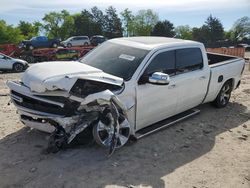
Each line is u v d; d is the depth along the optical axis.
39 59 29.67
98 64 6.14
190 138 6.44
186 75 6.77
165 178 4.91
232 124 7.43
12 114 7.32
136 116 5.85
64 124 5.04
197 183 4.85
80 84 5.11
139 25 104.06
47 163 5.09
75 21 100.38
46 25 99.56
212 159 5.64
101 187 4.55
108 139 5.37
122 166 5.15
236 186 4.84
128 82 5.64
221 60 9.16
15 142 5.77
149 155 5.59
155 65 6.09
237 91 10.79
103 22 102.69
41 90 4.93
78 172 4.89
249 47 63.34
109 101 5.11
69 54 29.50
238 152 5.98
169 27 98.81
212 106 8.58
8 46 31.55
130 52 6.19
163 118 6.61
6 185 4.51
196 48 7.17
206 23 112.38
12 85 5.41
